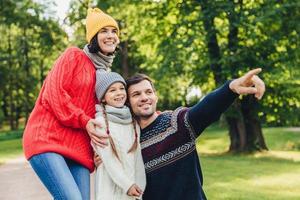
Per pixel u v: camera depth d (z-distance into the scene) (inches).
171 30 858.1
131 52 1378.0
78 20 1405.0
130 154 151.9
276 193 410.3
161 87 888.3
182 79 874.1
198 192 154.3
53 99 149.5
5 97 2258.9
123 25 1106.1
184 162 154.1
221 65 793.6
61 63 154.8
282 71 775.1
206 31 795.4
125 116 153.8
